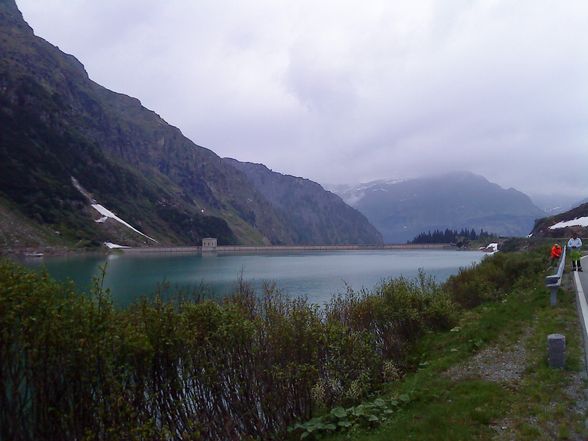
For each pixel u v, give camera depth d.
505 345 11.18
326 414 8.56
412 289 15.78
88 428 6.15
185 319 7.45
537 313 13.78
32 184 143.88
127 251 143.88
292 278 59.53
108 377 6.25
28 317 5.79
